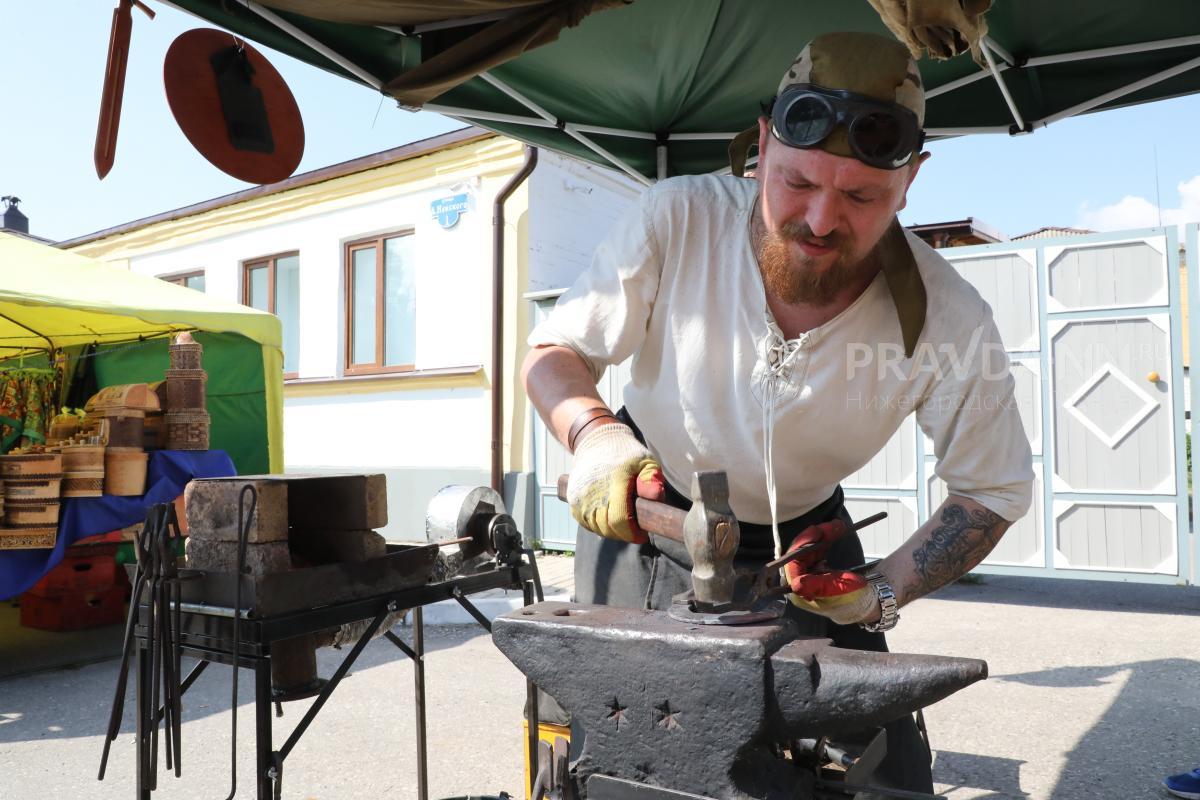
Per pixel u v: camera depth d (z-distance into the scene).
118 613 6.27
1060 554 6.01
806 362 1.60
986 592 6.71
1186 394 5.68
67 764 3.52
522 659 1.24
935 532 1.67
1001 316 6.21
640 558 1.90
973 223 9.72
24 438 7.28
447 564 2.14
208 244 11.49
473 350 9.12
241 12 2.55
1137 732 3.57
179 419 5.50
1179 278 5.69
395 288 9.86
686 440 1.77
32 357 8.06
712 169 4.09
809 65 1.36
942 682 0.97
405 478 9.55
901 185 1.40
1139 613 5.87
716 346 1.68
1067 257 6.00
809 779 1.16
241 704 4.25
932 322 1.63
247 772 3.36
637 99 3.65
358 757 3.47
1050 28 3.02
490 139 8.97
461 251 9.22
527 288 8.86
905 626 5.52
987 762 3.29
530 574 2.25
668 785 1.12
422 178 9.49
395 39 2.89
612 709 1.16
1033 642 5.07
